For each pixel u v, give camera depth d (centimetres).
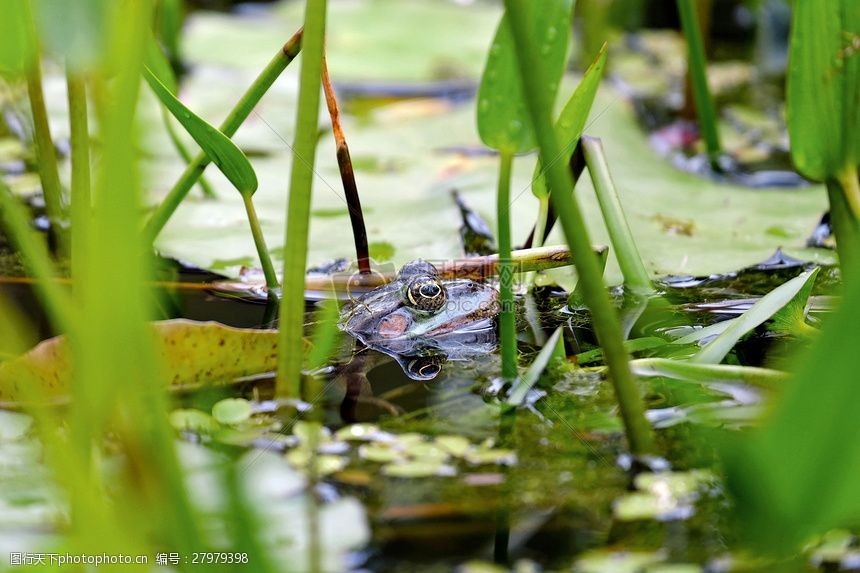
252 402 149
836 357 143
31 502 145
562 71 148
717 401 148
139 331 143
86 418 144
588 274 146
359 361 151
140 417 144
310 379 150
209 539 145
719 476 146
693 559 145
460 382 150
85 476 144
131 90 139
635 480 146
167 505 144
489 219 157
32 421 148
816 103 151
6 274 154
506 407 149
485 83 147
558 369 150
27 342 151
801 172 152
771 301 149
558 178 145
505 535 145
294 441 147
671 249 156
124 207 143
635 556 145
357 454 147
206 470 147
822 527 144
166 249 155
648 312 152
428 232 157
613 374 146
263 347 150
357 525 145
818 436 144
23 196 159
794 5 150
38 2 136
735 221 158
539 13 147
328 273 154
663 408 148
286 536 145
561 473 146
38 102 154
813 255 155
